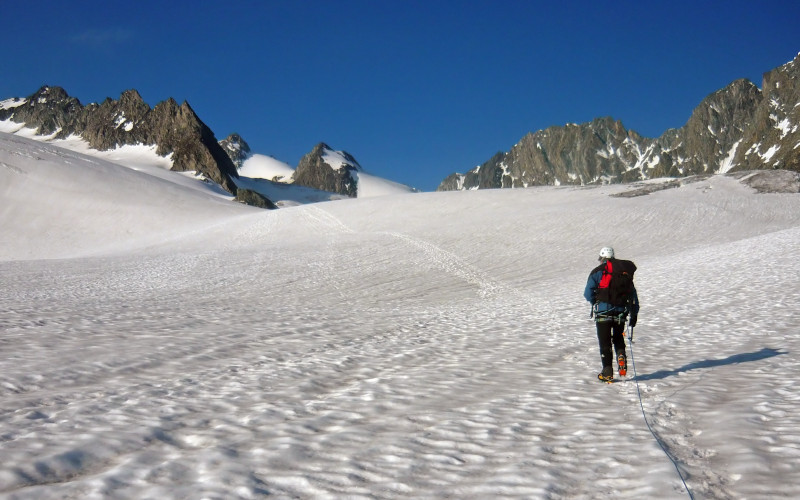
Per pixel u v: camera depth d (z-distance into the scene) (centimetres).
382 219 5572
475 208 5769
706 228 4291
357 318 1608
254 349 1043
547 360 953
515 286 2517
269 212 6606
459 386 745
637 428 529
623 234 4134
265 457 447
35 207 7844
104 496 365
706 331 1172
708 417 557
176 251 4447
